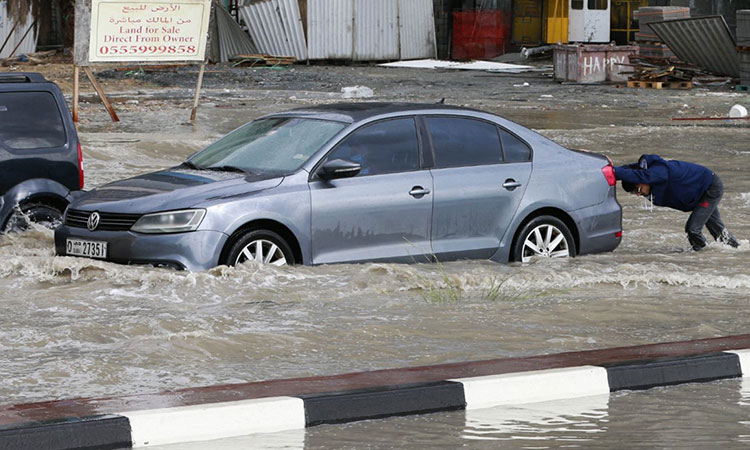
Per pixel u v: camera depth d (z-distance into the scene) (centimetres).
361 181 1955
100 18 4662
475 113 2106
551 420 1159
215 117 5241
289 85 7719
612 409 1204
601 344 1484
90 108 5638
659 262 2134
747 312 1702
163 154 3828
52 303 1689
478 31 10662
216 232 1830
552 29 10488
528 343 1484
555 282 1912
